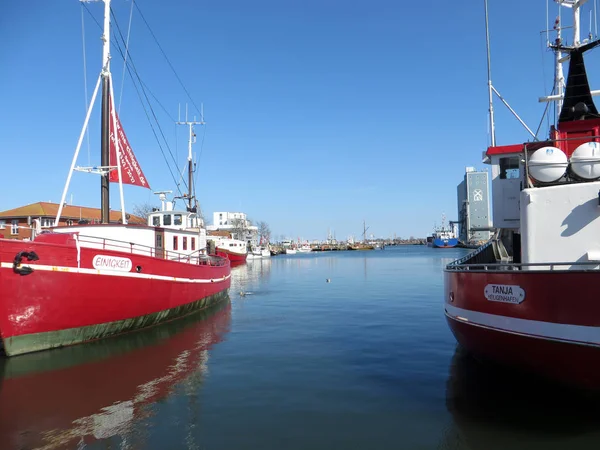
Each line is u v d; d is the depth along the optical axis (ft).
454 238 467.52
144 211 201.16
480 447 19.24
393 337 42.63
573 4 39.70
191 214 78.84
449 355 35.19
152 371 31.53
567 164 25.12
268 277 132.87
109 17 52.95
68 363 33.58
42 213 142.82
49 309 36.01
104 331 41.37
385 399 25.22
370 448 19.35
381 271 149.79
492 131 52.08
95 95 51.88
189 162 119.14
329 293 85.10
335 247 577.84
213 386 28.02
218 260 78.64
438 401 24.71
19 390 27.45
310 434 20.79
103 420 22.70
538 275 21.97
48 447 19.81
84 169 50.60
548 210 24.44
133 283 43.11
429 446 19.45
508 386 26.86
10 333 34.45
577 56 35.83
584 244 23.30
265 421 22.35
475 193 323.98
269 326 49.49
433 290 86.94
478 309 26.21
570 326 20.71
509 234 41.06
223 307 65.87
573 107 33.73
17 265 33.65
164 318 49.85
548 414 22.52
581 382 21.26
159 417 23.02
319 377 29.73
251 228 422.41
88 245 47.21
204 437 20.57
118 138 57.21
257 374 30.60
